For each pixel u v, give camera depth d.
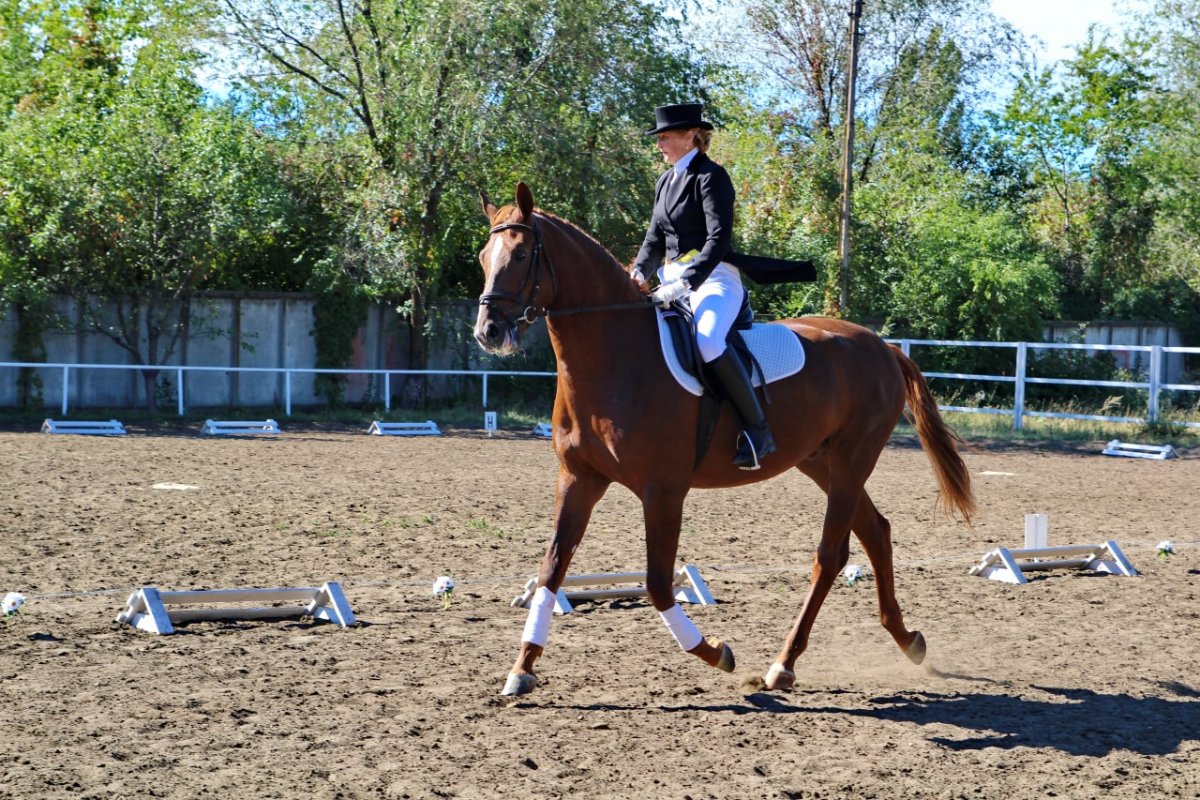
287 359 24.06
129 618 7.07
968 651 6.98
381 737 5.11
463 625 7.32
